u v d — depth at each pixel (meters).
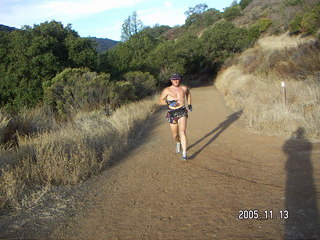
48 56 14.80
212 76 39.59
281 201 3.75
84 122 9.55
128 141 7.78
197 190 4.32
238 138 7.42
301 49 13.74
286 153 5.82
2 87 14.35
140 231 3.28
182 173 5.11
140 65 27.80
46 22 16.89
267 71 16.20
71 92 13.62
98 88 14.05
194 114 12.40
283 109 8.41
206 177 4.84
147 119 11.85
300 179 4.41
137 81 21.33
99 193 4.41
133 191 4.43
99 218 3.63
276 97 10.42
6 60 14.95
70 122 10.29
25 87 14.15
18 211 3.81
